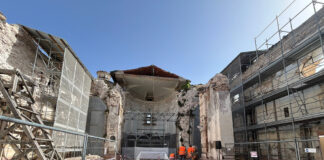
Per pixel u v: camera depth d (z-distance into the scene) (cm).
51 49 1299
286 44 1416
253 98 1792
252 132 1741
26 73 1059
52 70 1265
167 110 2806
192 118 2492
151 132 2655
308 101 1206
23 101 956
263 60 1641
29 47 1098
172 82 2578
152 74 2605
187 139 2386
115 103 1988
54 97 1155
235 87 1906
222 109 1762
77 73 1369
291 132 1310
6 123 734
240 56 1914
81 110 1480
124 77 2466
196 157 1441
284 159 1355
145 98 2945
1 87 705
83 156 454
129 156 2086
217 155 1686
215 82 1892
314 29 1170
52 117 1252
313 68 1175
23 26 1027
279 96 1440
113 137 1864
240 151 1719
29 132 675
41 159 667
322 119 1095
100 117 1927
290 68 1373
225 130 1700
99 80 2098
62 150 1120
